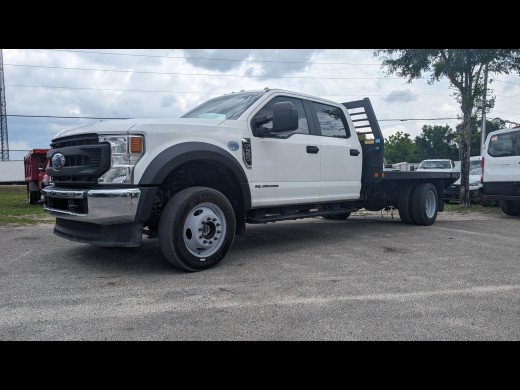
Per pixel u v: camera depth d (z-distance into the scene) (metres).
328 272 4.45
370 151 7.09
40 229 7.69
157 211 4.61
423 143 77.50
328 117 6.52
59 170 4.56
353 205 7.27
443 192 8.59
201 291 3.75
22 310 3.26
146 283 4.00
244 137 5.04
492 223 8.66
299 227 7.89
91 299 3.52
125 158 4.13
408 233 7.16
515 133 9.57
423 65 12.66
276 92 5.66
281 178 5.52
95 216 4.06
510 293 3.74
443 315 3.19
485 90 12.48
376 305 3.40
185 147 4.36
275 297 3.59
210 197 4.49
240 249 5.70
